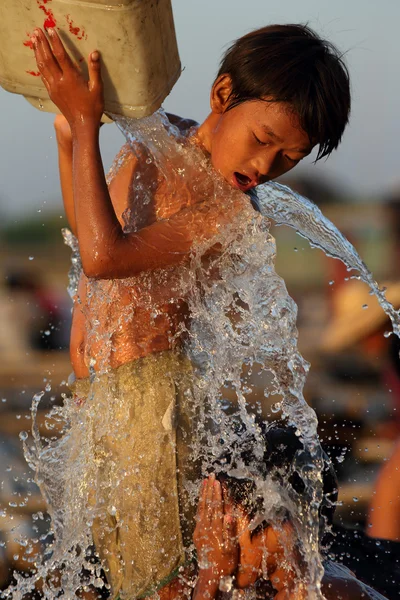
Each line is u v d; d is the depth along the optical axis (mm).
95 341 7434
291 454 7590
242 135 6969
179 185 7215
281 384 8031
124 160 7543
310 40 7172
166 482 7262
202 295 7500
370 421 13656
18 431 14273
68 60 6551
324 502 7957
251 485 7359
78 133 6668
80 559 7988
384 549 9055
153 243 6914
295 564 7242
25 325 19812
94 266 6707
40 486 8219
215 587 7203
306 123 6934
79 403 7672
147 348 7359
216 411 7711
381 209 15461
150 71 6641
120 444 7301
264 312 7750
